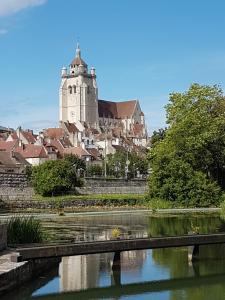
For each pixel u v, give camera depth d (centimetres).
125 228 5394
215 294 2662
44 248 2805
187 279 2966
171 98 9325
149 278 2984
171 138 9025
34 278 2867
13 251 2752
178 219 6506
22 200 8775
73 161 14962
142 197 9575
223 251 3806
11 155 13812
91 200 9306
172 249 3956
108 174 16000
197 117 8750
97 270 3166
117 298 2586
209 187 8850
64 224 5944
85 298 2580
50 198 9300
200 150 8869
